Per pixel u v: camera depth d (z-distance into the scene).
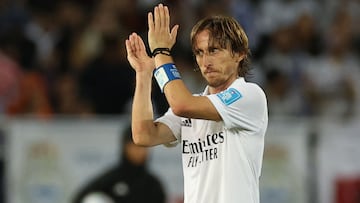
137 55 16.53
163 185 28.58
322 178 29.41
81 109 33.53
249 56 16.19
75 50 37.00
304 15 40.00
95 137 28.83
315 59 38.50
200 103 14.90
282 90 35.84
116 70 34.50
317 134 29.47
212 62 15.15
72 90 33.78
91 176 28.66
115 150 28.83
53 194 28.69
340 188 29.44
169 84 15.06
